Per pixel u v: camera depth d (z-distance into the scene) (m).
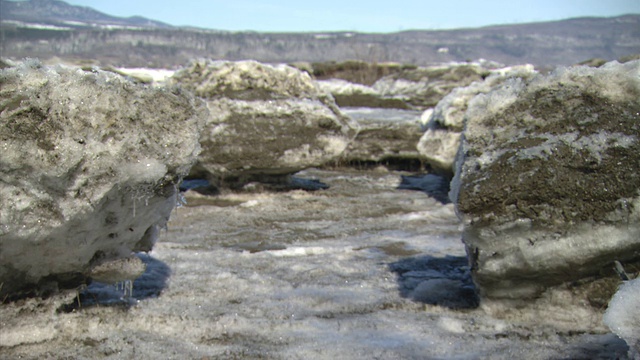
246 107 6.70
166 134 3.04
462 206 3.35
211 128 6.67
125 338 3.17
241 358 2.99
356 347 3.11
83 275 3.26
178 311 3.53
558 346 3.12
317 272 4.41
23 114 2.67
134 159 2.93
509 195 3.27
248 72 6.75
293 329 3.36
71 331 3.17
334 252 5.03
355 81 27.08
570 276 3.34
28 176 2.70
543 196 3.24
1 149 2.62
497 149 3.45
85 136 2.79
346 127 7.14
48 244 2.91
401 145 9.67
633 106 3.32
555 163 3.26
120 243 3.25
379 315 3.58
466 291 3.96
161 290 3.89
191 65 6.78
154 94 3.00
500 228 3.30
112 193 2.93
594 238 3.19
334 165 9.73
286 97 6.86
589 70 3.49
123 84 2.92
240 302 3.75
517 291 3.46
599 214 3.19
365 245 5.29
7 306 3.12
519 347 3.12
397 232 5.80
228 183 7.17
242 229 5.78
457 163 3.78
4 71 2.67
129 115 2.91
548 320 3.44
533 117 3.47
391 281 4.24
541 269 3.31
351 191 7.85
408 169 9.74
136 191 3.00
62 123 2.74
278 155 6.90
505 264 3.34
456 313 3.60
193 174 7.28
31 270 3.04
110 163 2.86
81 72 2.85
